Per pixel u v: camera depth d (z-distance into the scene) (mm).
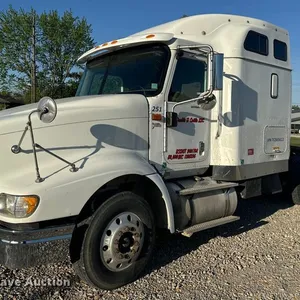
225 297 3490
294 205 7145
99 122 3816
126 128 4020
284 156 6051
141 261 3836
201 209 4520
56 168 3393
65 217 3291
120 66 4688
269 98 5590
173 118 4406
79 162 3535
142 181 4066
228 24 5211
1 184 3236
